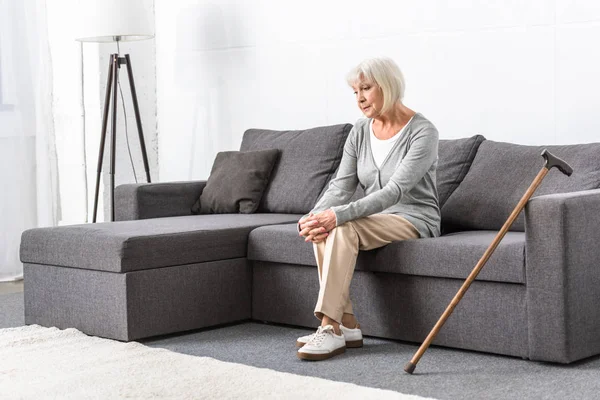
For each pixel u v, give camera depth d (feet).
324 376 10.05
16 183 18.22
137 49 19.70
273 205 15.29
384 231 11.43
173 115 19.69
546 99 13.98
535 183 10.12
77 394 9.34
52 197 18.79
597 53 13.43
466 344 10.95
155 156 20.03
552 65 13.89
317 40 16.93
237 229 13.08
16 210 18.25
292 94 17.42
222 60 18.61
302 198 14.94
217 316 12.85
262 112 17.97
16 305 15.23
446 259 10.87
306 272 12.56
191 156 19.40
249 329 12.83
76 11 19.48
